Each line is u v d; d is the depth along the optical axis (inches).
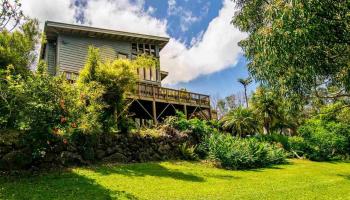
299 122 1261.1
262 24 460.4
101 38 995.9
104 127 537.6
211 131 741.3
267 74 403.9
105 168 474.6
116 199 329.1
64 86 433.4
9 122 411.2
